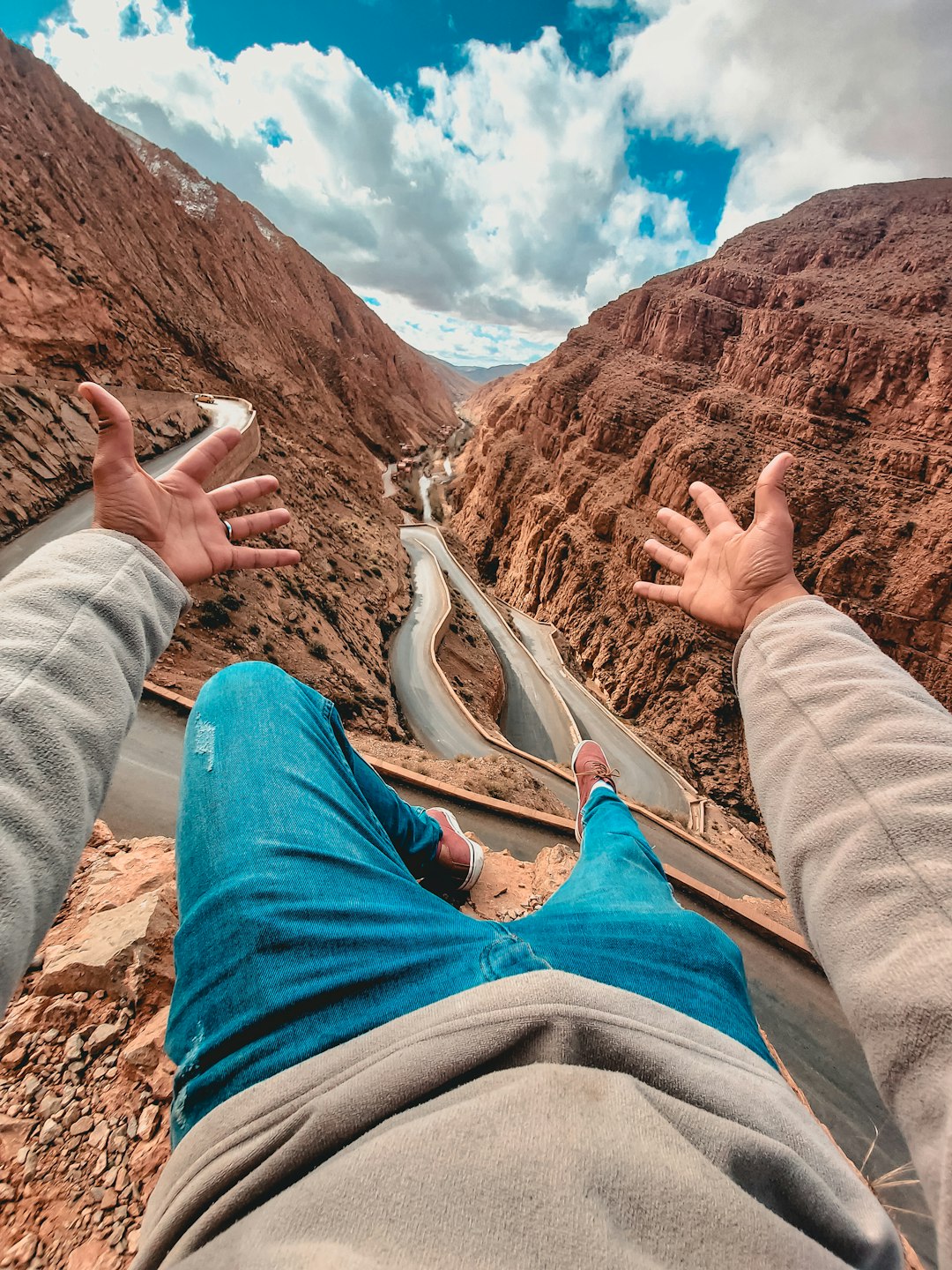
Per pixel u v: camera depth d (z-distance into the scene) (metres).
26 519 21.34
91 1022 3.39
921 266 58.03
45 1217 2.62
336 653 27.50
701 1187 0.85
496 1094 0.99
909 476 44.28
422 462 123.25
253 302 91.69
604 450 63.75
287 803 1.75
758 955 9.49
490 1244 0.78
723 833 26.41
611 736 40.75
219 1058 1.27
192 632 19.59
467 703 33.00
